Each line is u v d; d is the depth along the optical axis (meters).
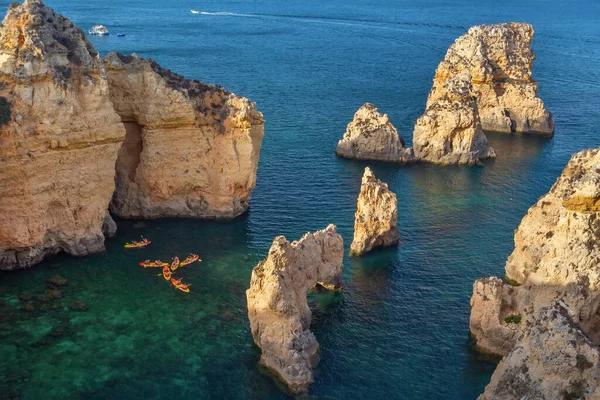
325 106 136.75
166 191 78.88
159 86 75.06
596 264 52.78
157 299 62.88
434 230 79.38
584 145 116.56
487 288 56.12
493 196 91.44
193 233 76.44
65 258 69.31
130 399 50.03
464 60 124.50
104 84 68.62
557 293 53.97
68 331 57.53
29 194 64.81
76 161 67.50
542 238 60.62
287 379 51.44
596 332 53.97
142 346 55.91
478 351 56.34
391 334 58.44
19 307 60.62
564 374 39.84
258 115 79.88
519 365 42.31
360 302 63.09
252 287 53.91
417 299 63.88
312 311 61.41
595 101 146.00
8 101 62.91
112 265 68.62
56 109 64.81
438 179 98.12
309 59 194.38
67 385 51.19
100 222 71.38
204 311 61.19
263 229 78.06
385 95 148.62
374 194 71.88
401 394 51.22
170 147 77.31
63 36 67.31
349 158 105.50
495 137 120.88
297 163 101.69
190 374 52.69
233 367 53.50
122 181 79.38
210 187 79.31
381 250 73.56
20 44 64.44
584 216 53.16
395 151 105.00
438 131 104.81
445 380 52.91
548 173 101.31
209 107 78.56
